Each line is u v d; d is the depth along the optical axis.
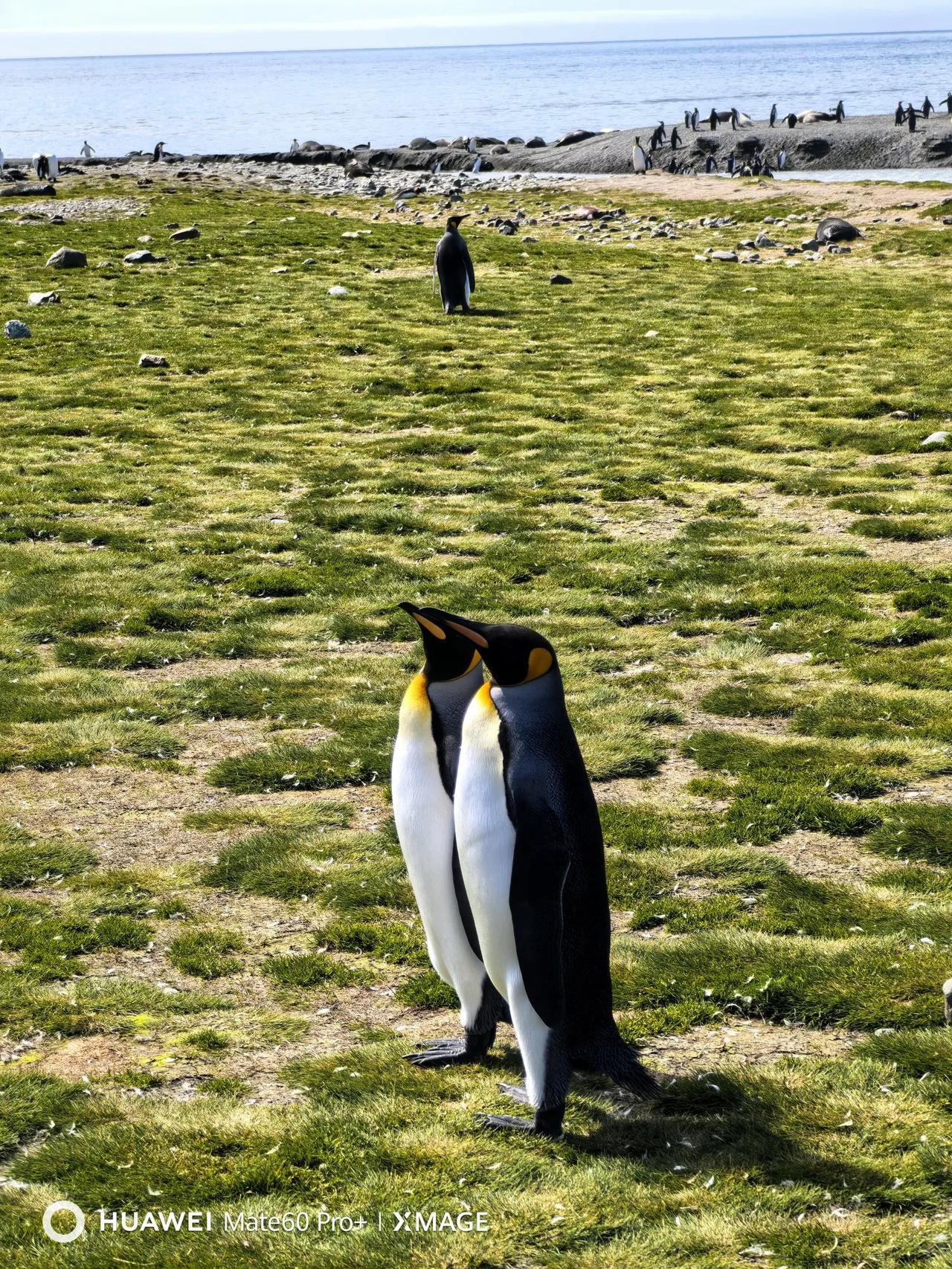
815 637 12.46
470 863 5.36
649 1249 4.88
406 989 6.95
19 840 8.78
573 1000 5.43
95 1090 6.02
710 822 8.95
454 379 24.45
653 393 23.31
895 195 51.88
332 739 10.40
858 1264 4.77
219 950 7.39
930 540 15.50
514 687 5.38
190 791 9.62
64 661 12.19
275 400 23.22
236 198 59.16
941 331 27.62
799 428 20.61
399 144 123.31
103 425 21.53
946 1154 5.38
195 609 13.59
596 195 60.97
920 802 9.20
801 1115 5.70
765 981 6.79
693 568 14.55
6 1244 5.02
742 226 47.06
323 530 16.33
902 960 7.00
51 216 49.16
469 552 15.41
